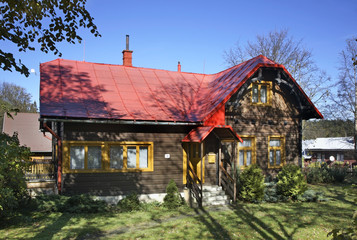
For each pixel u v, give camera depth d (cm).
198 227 1012
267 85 1714
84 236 909
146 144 1407
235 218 1123
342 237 403
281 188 1459
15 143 855
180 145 1461
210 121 1449
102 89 1530
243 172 1439
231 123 1593
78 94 1428
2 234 895
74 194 1276
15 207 1083
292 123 1758
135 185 1372
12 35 741
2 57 639
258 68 1573
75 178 1284
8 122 2856
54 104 1298
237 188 1441
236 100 1550
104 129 1338
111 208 1237
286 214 1180
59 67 1636
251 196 1388
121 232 959
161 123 1373
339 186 1878
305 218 1125
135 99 1516
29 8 761
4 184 971
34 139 2744
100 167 1338
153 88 1680
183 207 1289
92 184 1307
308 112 1791
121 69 1802
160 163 1420
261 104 1677
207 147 1448
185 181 1453
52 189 1365
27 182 1296
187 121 1418
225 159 1532
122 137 1365
